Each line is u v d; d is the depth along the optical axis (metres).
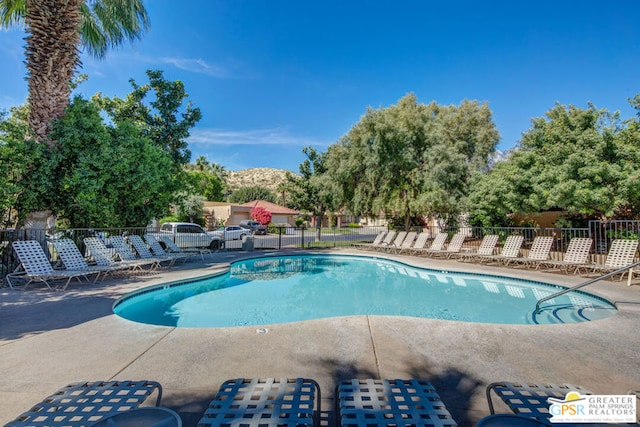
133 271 9.34
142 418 1.78
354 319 4.96
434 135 16.20
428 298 8.27
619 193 9.22
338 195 18.61
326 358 3.52
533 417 1.84
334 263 13.55
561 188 9.66
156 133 13.44
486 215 14.55
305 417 1.83
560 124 11.54
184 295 8.31
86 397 2.04
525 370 3.25
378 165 16.52
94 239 8.52
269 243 21.06
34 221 8.52
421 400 2.03
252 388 2.16
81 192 8.20
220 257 13.09
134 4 10.18
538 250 9.97
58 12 8.35
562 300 7.44
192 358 3.51
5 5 9.33
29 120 8.27
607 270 8.79
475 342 4.02
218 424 1.75
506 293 8.58
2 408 2.54
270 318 6.60
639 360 3.49
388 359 3.50
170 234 14.98
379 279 10.67
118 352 3.67
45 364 3.35
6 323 4.71
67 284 7.05
